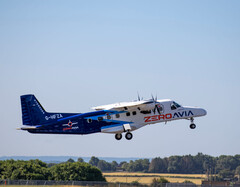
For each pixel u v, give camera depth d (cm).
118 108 12662
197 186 11412
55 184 10962
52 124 12644
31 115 12925
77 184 10962
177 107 13375
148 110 13012
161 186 11219
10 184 10888
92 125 12662
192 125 13700
